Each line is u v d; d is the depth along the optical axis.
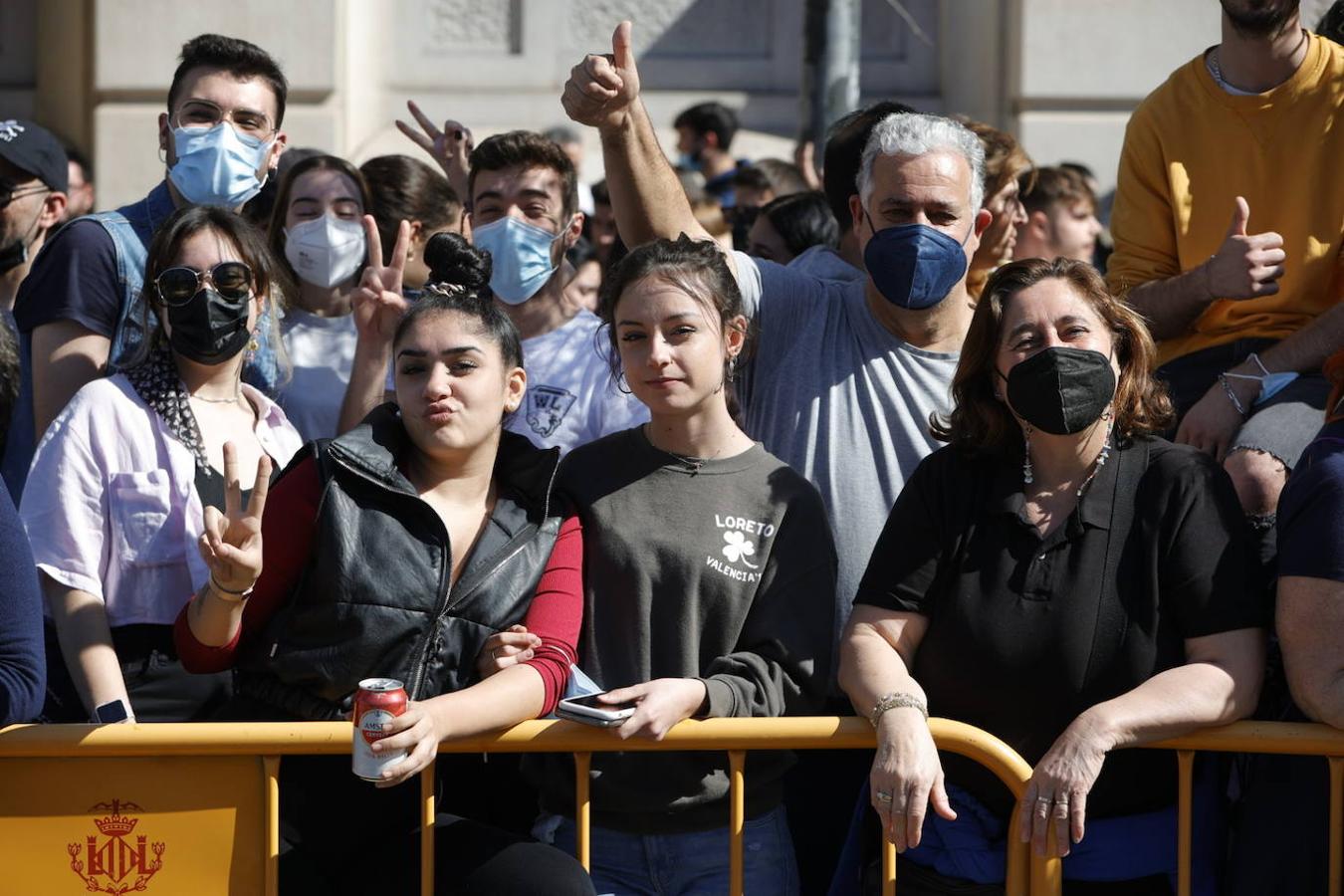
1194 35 8.66
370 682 2.66
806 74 6.21
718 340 3.17
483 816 3.18
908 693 2.88
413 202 4.65
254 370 3.73
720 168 8.12
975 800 2.99
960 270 3.52
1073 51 8.67
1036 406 2.94
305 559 2.97
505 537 3.03
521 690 2.84
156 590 3.24
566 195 4.21
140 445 3.28
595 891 3.00
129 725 2.82
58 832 2.82
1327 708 2.80
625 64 3.54
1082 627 2.90
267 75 4.20
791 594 3.09
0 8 8.98
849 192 4.07
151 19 8.55
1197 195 3.94
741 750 2.89
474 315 3.07
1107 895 2.95
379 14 9.10
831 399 3.58
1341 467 2.89
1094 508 2.96
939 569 3.03
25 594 2.77
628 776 3.04
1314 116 3.81
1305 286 3.83
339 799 2.94
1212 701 2.80
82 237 3.78
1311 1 7.46
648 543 3.10
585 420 3.99
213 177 4.08
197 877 2.83
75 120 8.89
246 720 2.98
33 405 3.77
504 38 9.17
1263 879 2.95
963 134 3.59
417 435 3.02
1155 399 3.09
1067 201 5.73
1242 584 2.90
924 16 9.27
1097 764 2.74
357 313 3.95
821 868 3.51
